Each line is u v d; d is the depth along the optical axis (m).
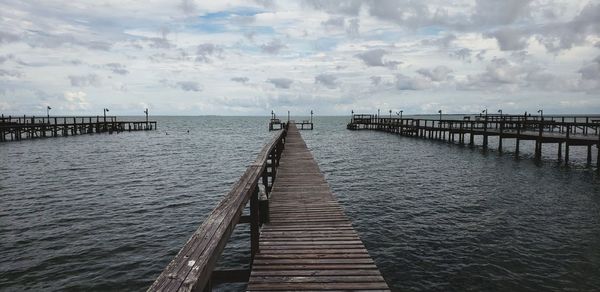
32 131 42.38
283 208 6.34
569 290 6.41
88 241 8.90
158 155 27.06
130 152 28.88
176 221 10.53
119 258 7.96
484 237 8.96
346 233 5.05
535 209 11.44
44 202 12.57
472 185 15.30
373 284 3.55
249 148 33.09
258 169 4.65
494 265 7.41
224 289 6.96
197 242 2.12
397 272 7.21
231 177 17.95
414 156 25.36
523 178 16.81
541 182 15.84
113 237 9.19
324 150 29.81
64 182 16.23
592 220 10.24
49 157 25.14
